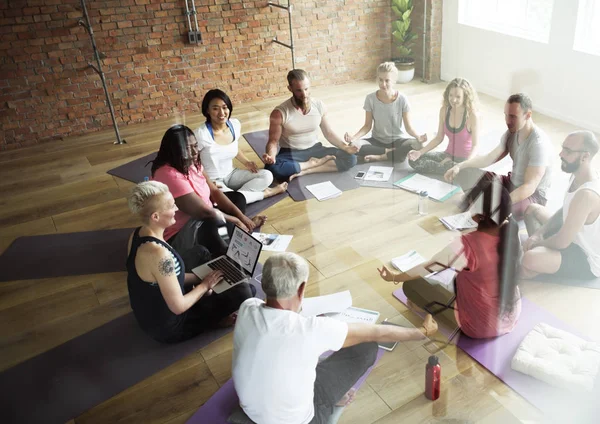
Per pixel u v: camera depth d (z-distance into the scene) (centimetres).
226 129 349
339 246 272
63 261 308
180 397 209
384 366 207
